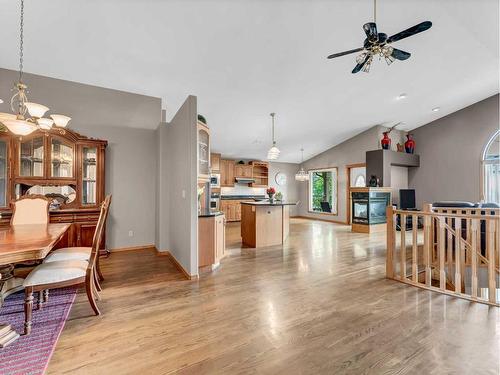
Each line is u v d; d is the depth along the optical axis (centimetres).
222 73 409
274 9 291
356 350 178
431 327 208
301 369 160
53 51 338
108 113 445
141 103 470
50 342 186
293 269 364
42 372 156
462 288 331
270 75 429
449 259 350
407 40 385
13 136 350
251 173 958
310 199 1038
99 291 279
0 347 179
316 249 488
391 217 326
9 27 290
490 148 653
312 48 368
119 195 454
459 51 419
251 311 236
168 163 443
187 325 211
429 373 155
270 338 193
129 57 355
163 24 296
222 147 822
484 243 400
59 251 279
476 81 539
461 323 214
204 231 350
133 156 465
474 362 165
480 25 357
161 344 185
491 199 648
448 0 309
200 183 375
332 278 326
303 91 495
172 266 371
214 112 556
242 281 314
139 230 471
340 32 342
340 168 879
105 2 261
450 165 719
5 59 356
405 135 816
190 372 157
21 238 212
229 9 283
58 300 257
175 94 471
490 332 200
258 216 509
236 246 516
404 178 799
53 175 382
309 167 1027
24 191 373
